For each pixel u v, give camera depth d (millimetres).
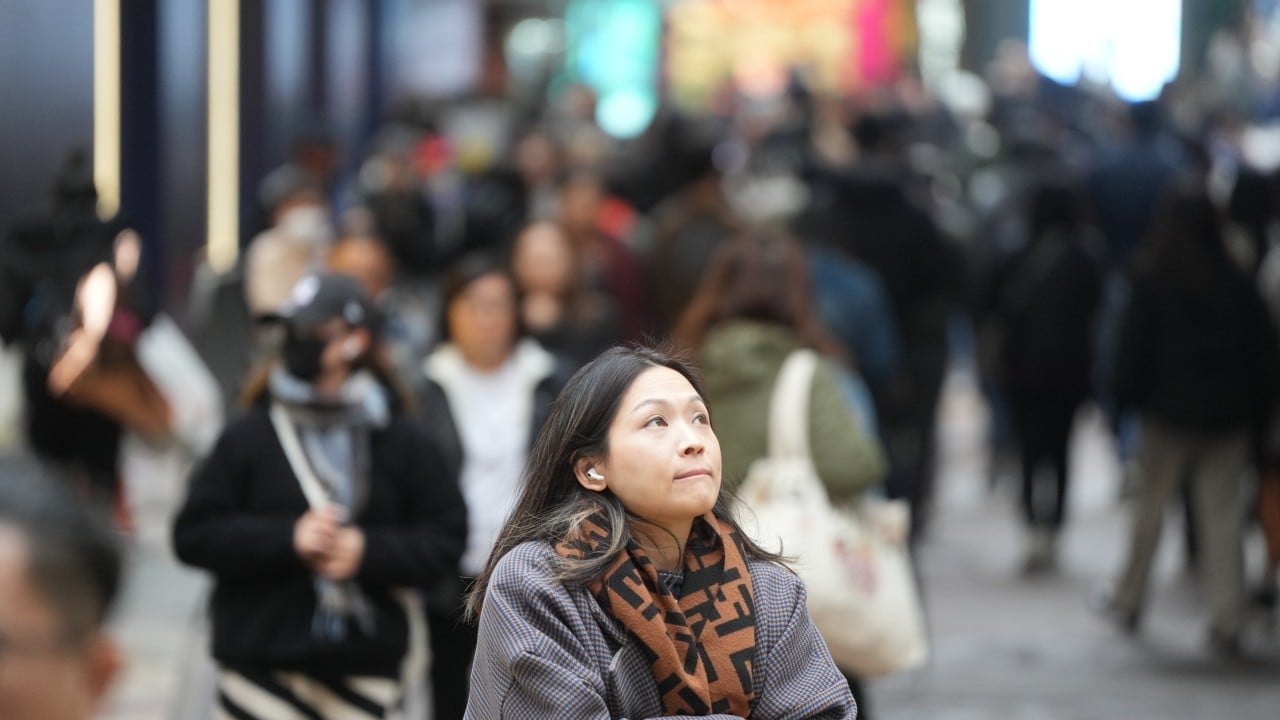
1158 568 23906
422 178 30469
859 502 12477
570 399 6762
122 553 4363
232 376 19219
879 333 19062
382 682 11016
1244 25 52625
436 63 70500
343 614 10836
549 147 32250
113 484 15961
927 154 30516
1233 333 19031
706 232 21438
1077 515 27625
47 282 15273
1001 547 25250
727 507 6977
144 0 27109
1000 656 19219
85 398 15266
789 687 6660
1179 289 19141
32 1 20781
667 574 6613
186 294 29094
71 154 15625
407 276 28969
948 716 16922
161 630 18031
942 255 22938
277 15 38031
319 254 19641
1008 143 35031
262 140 35656
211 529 10758
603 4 84250
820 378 12500
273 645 10742
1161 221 19609
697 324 13406
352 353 11055
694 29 84188
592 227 23703
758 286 13180
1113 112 31938
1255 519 21328
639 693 6477
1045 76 48188
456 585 13297
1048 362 23016
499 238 29016
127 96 27078
